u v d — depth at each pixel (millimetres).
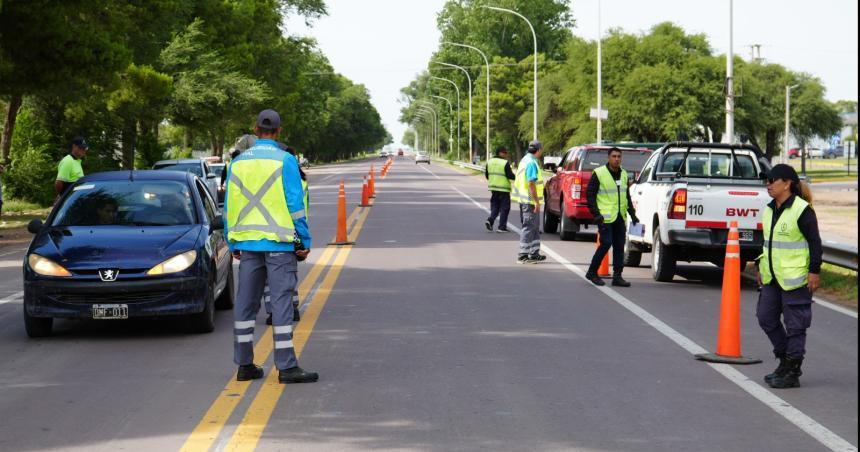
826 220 42656
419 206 49812
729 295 13250
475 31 167375
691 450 9117
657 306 18047
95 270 14422
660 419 10227
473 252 27625
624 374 12359
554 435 9602
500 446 9227
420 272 23031
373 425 9961
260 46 93625
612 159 20688
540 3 161375
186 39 70000
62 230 15648
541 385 11727
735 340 13219
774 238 11727
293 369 11859
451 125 187500
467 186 76125
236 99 71688
